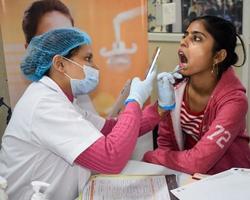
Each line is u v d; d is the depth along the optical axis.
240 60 2.13
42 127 1.01
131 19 1.69
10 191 1.12
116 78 1.75
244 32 2.10
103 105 1.76
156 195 1.01
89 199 1.01
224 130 1.25
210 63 1.34
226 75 1.37
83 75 1.13
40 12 1.65
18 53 1.70
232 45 1.36
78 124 1.00
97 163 0.98
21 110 1.07
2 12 1.65
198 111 1.42
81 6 1.66
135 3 1.68
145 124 1.33
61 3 1.65
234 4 2.08
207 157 1.23
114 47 1.72
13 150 1.10
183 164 1.23
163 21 2.13
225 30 1.32
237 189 0.98
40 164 1.10
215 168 1.33
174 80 1.38
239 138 1.41
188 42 1.34
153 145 1.63
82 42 1.11
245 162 1.45
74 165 1.09
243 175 1.06
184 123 1.48
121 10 1.68
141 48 1.73
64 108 1.02
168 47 2.20
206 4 2.13
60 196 1.16
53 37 1.09
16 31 1.67
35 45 1.11
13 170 1.11
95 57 1.72
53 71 1.12
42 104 1.02
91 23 1.68
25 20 1.66
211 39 1.30
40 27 1.66
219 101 1.32
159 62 2.22
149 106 1.40
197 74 1.37
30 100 1.05
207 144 1.24
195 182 1.04
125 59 1.74
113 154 0.98
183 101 1.46
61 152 0.99
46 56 1.10
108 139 0.99
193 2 2.13
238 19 2.10
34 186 0.93
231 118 1.26
